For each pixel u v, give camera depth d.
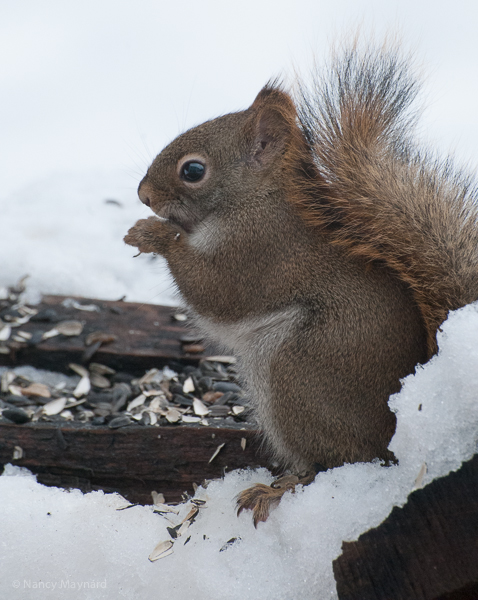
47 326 8.84
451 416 4.80
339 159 5.93
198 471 6.37
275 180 6.41
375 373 5.46
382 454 5.52
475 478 4.59
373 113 6.00
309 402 5.57
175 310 9.48
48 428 6.55
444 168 5.84
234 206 6.49
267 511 5.41
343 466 5.50
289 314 5.96
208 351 8.51
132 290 10.52
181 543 5.42
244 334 6.36
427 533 4.57
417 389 4.97
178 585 5.17
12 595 5.18
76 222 12.19
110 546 5.43
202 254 6.54
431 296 5.45
